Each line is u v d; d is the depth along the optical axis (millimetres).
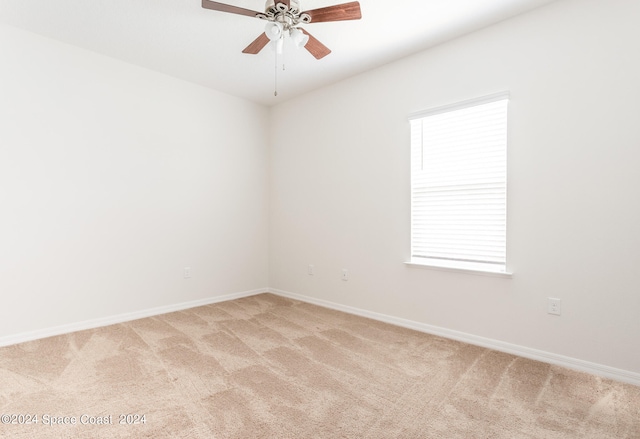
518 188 2637
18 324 2869
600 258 2303
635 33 2170
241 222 4531
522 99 2605
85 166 3229
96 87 3285
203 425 1758
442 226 3096
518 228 2643
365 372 2357
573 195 2400
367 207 3652
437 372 2359
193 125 4016
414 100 3244
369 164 3627
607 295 2279
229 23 2768
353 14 2191
